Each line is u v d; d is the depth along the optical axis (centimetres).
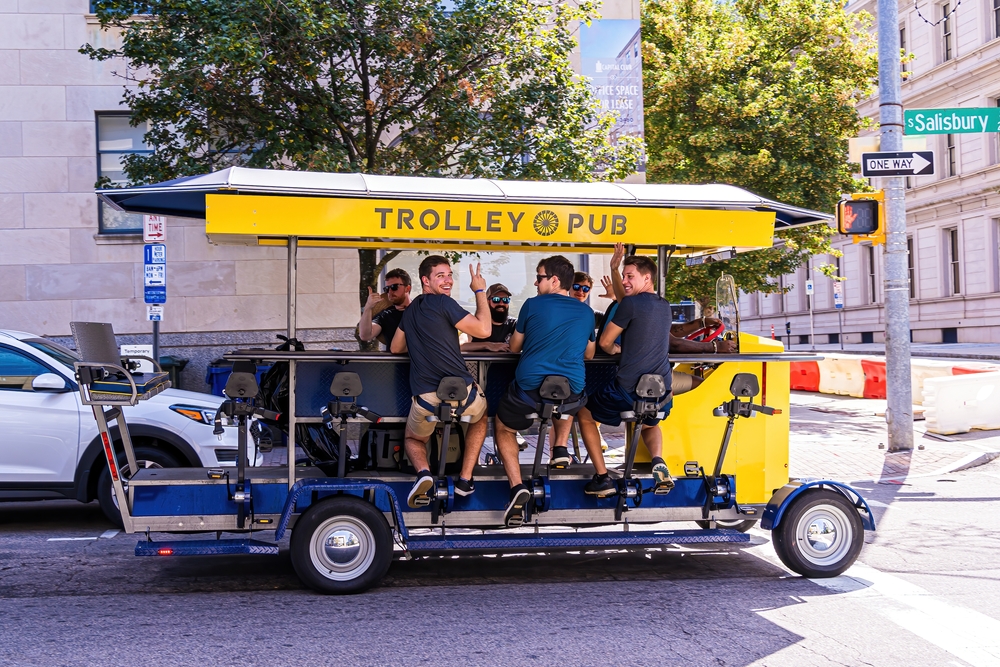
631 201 596
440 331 586
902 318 1197
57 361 815
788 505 633
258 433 602
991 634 507
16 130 1368
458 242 699
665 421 659
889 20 1165
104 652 474
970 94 3516
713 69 1850
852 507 641
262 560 696
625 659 465
